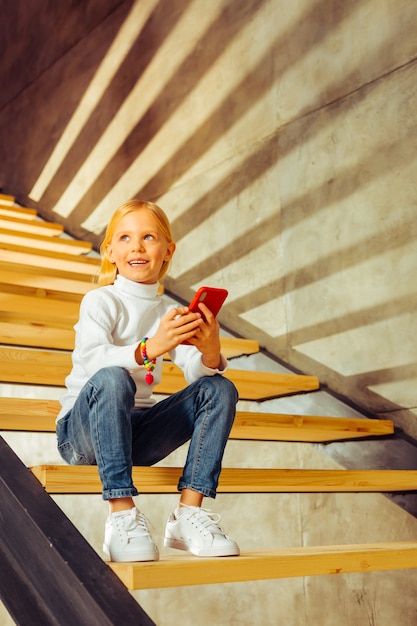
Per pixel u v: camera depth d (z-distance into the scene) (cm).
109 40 473
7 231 408
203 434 171
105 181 462
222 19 386
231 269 364
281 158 343
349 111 312
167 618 356
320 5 330
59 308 312
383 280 291
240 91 369
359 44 311
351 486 227
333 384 308
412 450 272
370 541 293
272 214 345
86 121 487
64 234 483
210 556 165
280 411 322
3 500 168
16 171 564
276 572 167
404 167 287
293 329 329
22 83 566
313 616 314
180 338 165
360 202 304
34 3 559
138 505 374
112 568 152
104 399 162
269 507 335
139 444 182
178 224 400
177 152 407
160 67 426
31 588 154
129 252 183
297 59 340
